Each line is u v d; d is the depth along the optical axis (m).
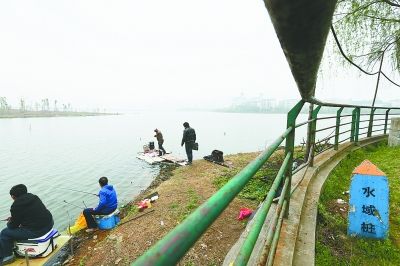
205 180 10.20
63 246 6.48
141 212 7.70
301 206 3.87
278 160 10.26
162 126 78.44
